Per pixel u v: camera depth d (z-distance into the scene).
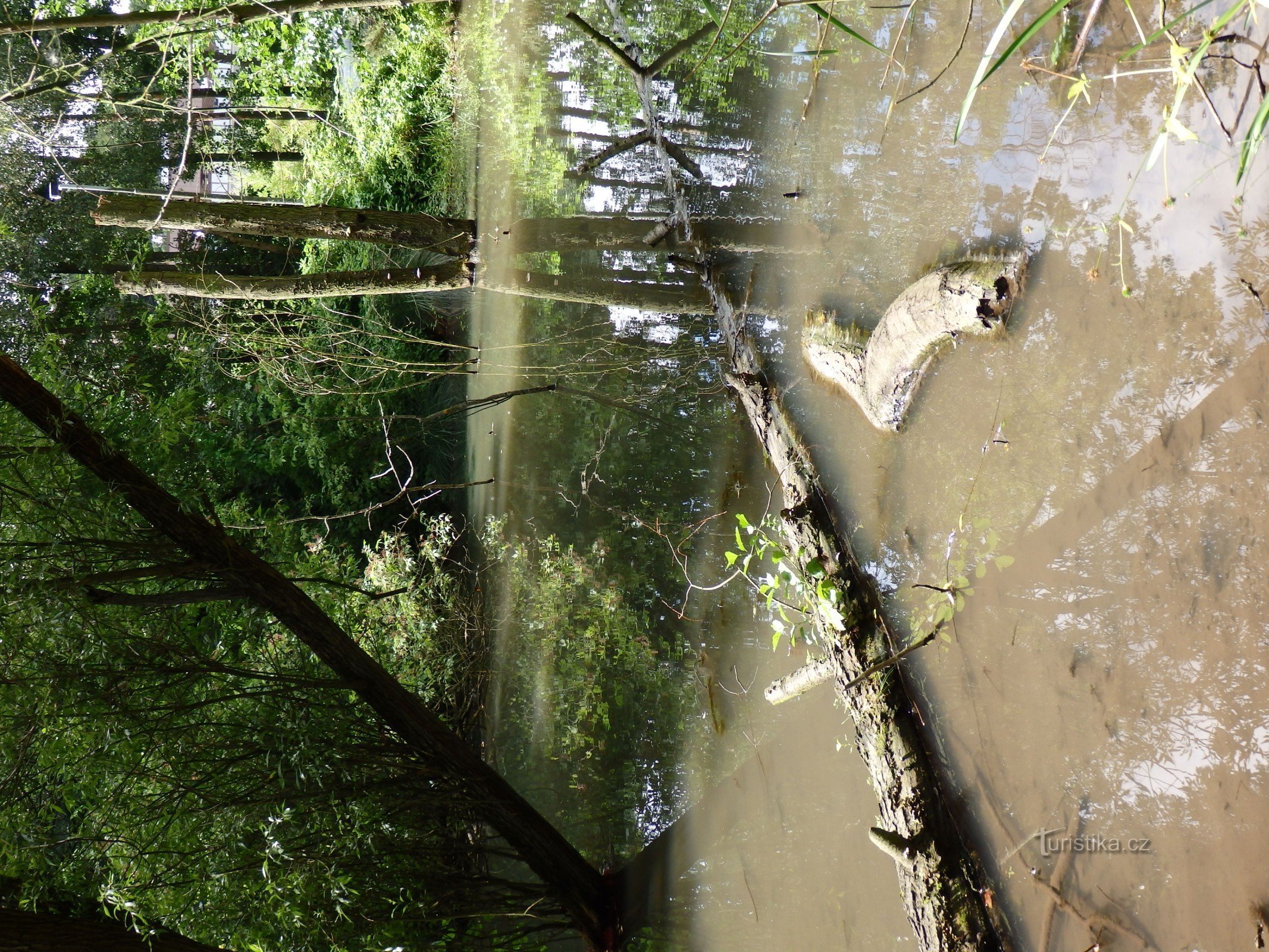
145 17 5.54
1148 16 2.67
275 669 5.03
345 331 8.21
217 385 9.50
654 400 6.54
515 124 8.22
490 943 5.34
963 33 3.41
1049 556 2.79
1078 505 2.72
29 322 8.30
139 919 4.04
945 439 3.32
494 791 5.03
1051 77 3.01
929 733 3.15
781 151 4.81
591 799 6.33
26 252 9.37
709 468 5.88
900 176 3.78
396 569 7.47
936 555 3.26
